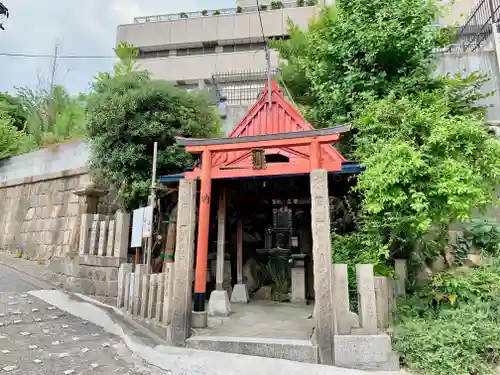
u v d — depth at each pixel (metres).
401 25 7.71
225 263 9.73
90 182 10.01
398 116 6.25
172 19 26.03
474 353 4.38
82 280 7.93
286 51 12.04
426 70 8.19
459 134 5.45
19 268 9.84
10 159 14.30
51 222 11.20
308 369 4.32
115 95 8.41
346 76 8.45
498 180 5.77
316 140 5.84
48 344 5.02
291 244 10.09
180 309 5.36
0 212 13.41
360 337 4.52
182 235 5.64
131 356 4.86
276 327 6.04
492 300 5.36
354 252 6.66
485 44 10.88
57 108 16.77
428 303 5.59
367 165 5.80
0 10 9.74
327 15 10.60
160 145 8.62
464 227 7.67
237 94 15.34
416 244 6.78
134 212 7.52
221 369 4.36
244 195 9.70
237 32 24.23
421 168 5.13
